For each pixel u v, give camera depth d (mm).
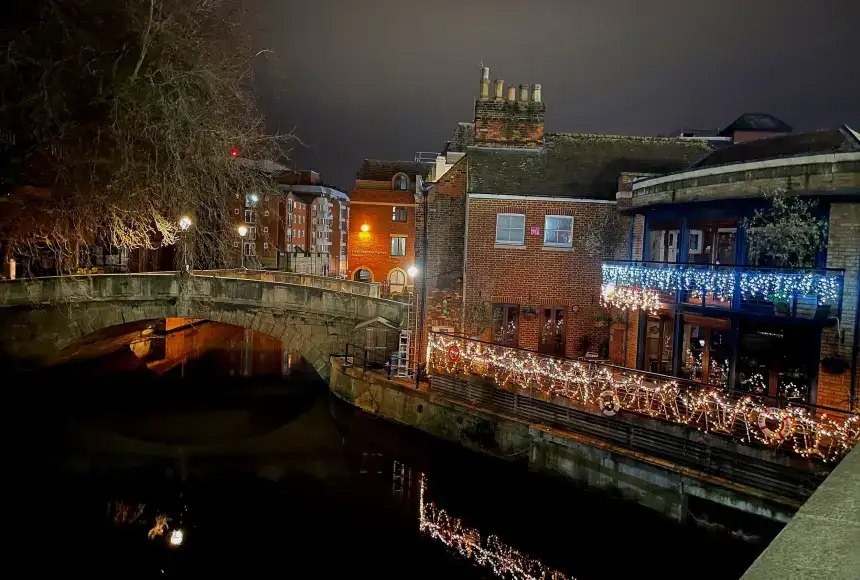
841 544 1317
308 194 68125
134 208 17078
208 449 18516
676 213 16031
